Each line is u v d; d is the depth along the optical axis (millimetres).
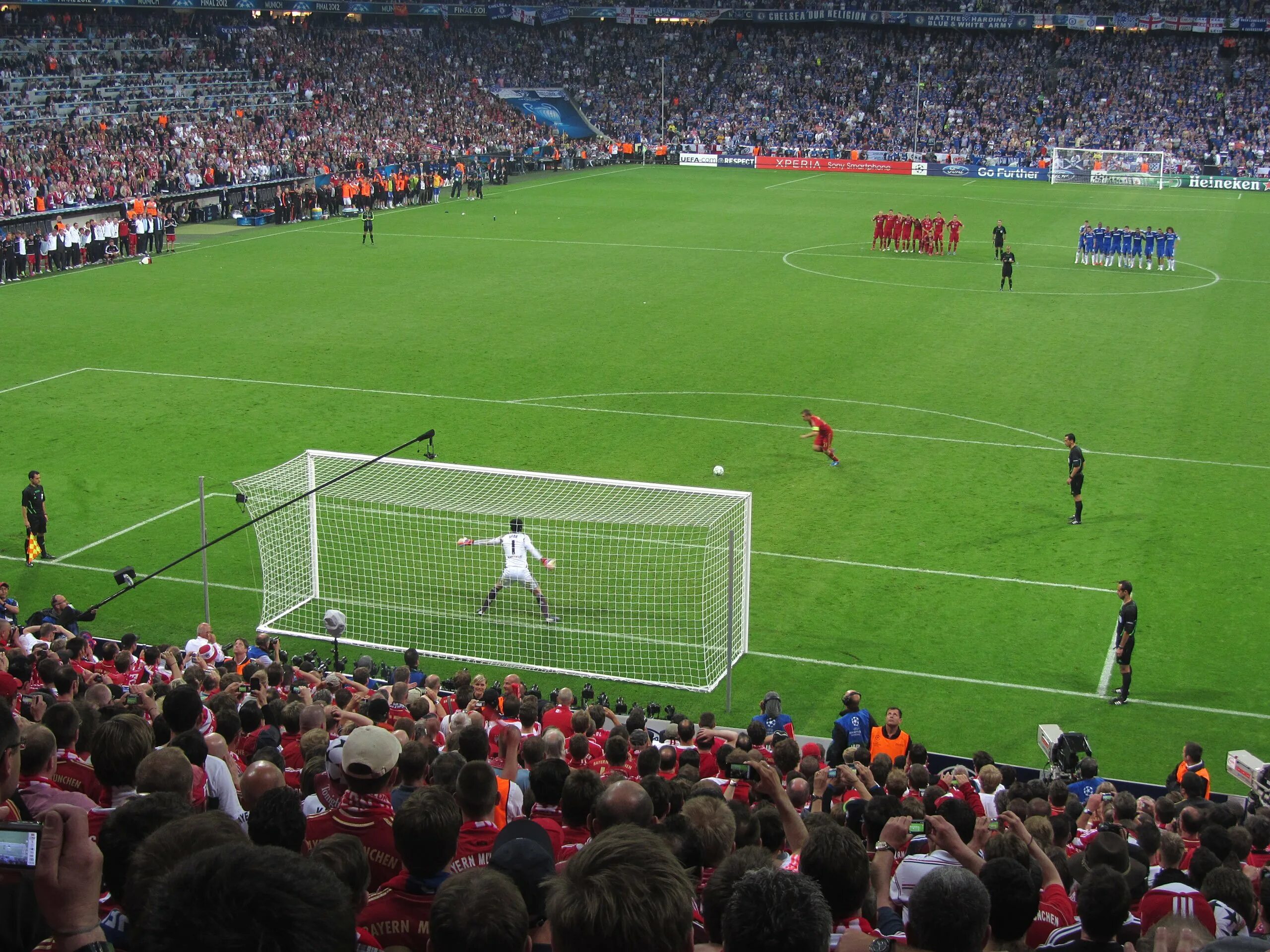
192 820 4109
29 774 6895
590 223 69500
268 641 19609
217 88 86188
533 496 26438
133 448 30469
